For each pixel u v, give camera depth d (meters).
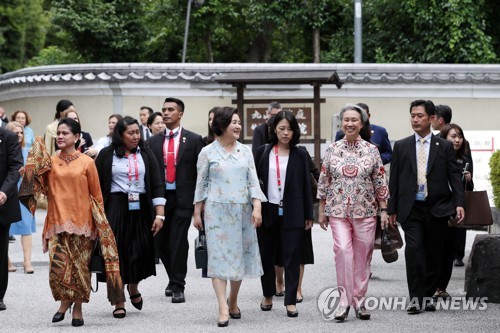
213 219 10.43
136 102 24.45
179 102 12.37
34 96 26.36
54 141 17.83
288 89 23.92
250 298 12.20
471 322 10.30
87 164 10.40
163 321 10.53
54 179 10.34
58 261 10.18
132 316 10.89
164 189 11.86
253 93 24.05
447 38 30.06
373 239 10.73
